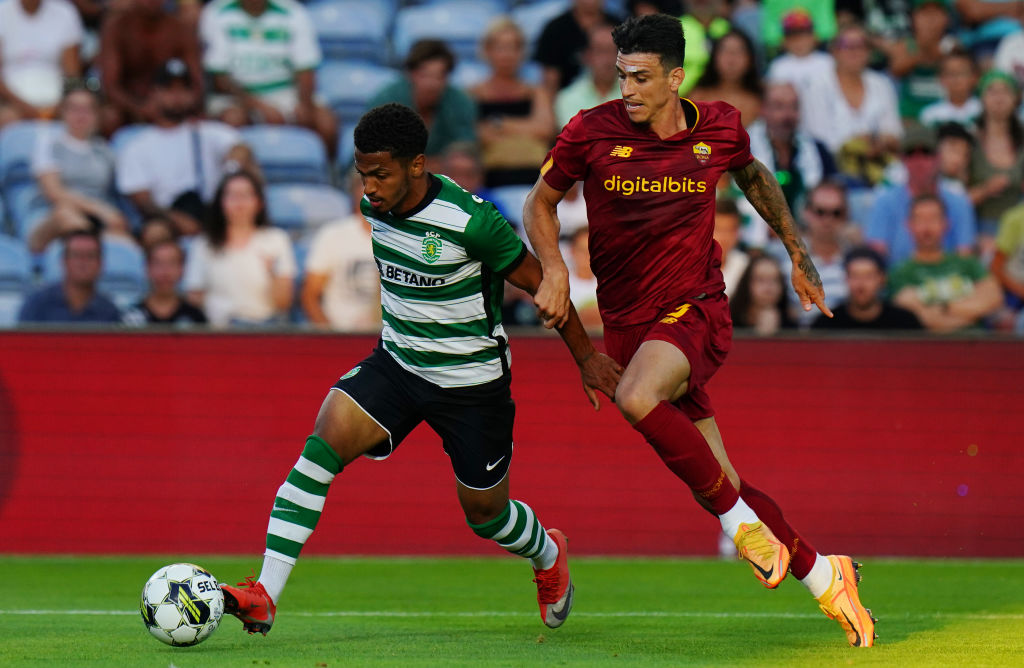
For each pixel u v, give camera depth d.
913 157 36.09
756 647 15.26
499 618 19.28
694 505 30.36
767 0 39.69
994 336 30.28
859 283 33.31
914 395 30.38
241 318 35.09
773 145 36.94
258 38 39.97
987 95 37.44
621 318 15.57
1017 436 30.16
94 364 30.48
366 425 15.15
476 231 14.49
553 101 38.91
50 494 30.23
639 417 13.87
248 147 38.00
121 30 38.28
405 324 15.17
